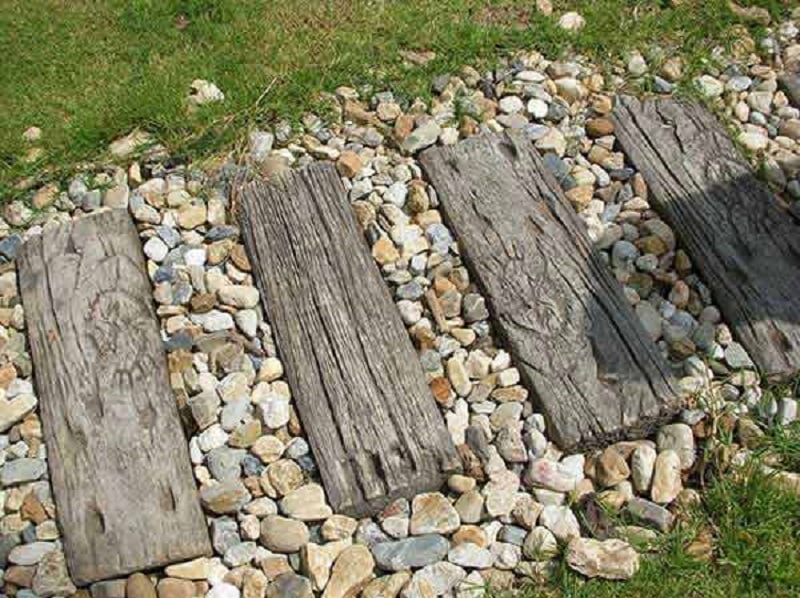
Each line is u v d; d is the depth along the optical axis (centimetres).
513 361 281
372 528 254
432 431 266
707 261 299
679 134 332
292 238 307
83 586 247
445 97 346
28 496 261
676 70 354
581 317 285
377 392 274
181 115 341
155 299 297
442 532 252
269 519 254
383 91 351
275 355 287
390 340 284
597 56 360
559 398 270
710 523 252
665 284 299
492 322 290
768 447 263
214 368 282
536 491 258
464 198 315
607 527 251
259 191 320
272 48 364
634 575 243
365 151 333
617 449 265
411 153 330
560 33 364
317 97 349
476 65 357
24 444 271
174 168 330
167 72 357
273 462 264
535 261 298
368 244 309
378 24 370
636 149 329
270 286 298
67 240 309
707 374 277
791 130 336
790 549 246
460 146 328
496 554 248
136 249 307
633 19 371
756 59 360
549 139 330
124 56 367
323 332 286
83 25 377
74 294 296
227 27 371
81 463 263
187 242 311
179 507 255
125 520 253
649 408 266
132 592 243
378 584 243
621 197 319
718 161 323
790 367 276
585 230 305
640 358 276
